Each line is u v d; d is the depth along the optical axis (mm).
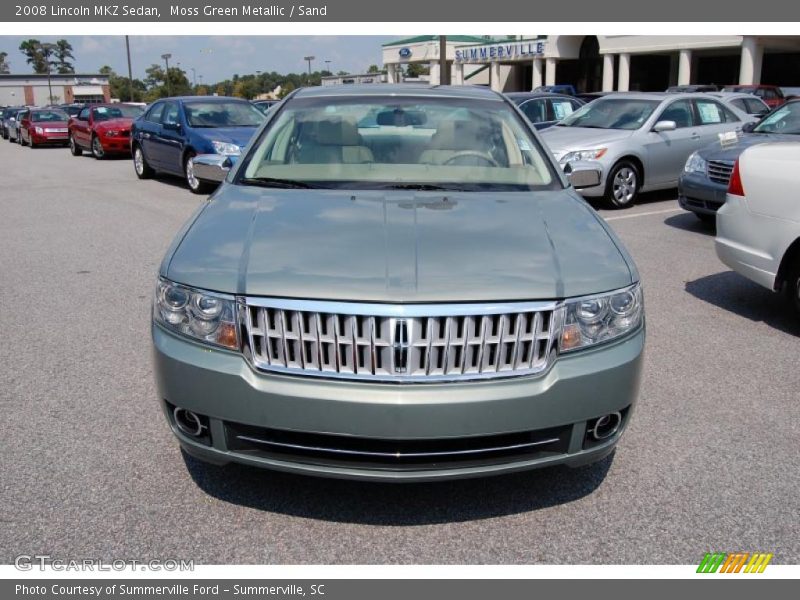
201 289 2799
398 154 4051
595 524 2959
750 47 29922
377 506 3059
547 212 3434
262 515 2986
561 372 2723
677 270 6996
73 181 15023
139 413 3865
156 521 2936
